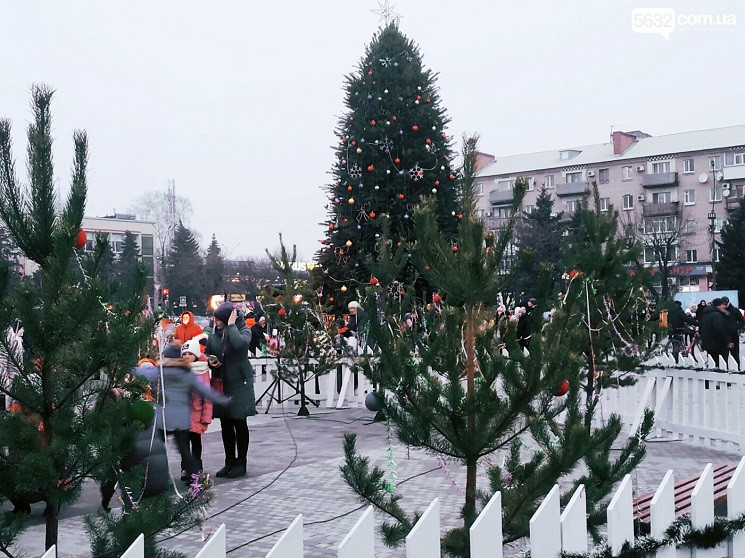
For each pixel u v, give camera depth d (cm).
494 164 9769
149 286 452
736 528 365
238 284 5822
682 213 7338
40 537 632
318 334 1424
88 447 399
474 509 427
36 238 432
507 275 467
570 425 432
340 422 1318
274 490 807
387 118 1655
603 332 915
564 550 326
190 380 823
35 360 405
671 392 1105
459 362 441
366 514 278
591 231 962
